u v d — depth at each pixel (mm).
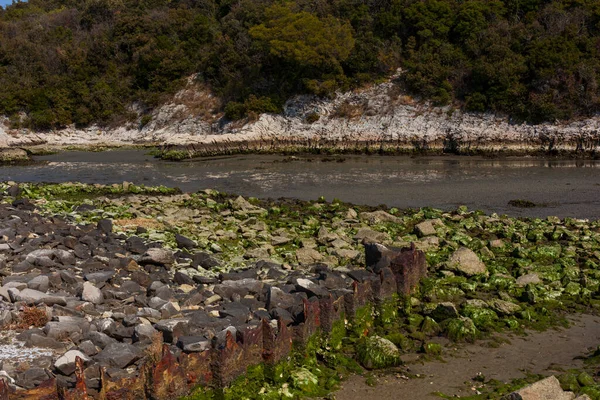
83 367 7777
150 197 23969
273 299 10523
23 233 14859
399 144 39531
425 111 42562
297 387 8523
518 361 9875
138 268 12797
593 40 43125
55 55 61031
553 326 11406
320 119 44531
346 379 9109
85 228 16359
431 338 10742
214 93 52094
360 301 10641
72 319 9398
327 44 46062
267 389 8336
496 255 15781
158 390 7281
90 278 11555
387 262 12469
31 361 8227
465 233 17906
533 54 41656
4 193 24094
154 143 47688
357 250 15523
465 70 43875
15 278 11312
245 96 49000
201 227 18203
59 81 57156
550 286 13250
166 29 59781
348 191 26656
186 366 7668
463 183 28031
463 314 11516
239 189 27594
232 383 8039
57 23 70625
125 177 31672
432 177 29922
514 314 11719
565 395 7973
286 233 17531
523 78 41438
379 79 46156
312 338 9453
